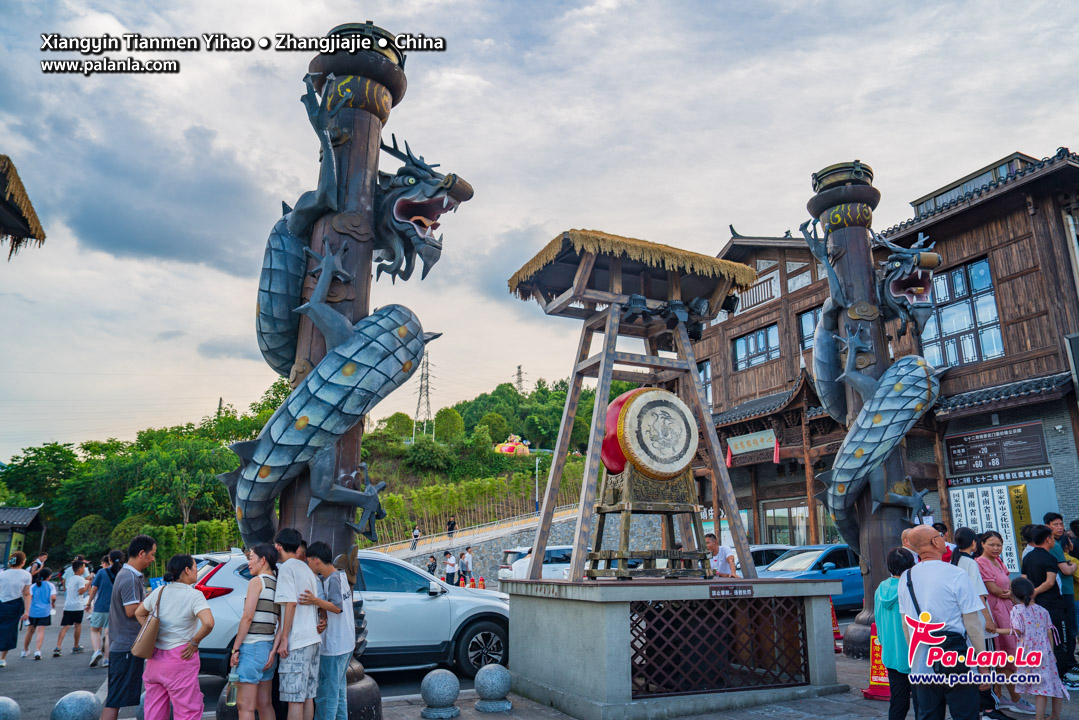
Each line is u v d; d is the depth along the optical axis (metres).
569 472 40.59
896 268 8.57
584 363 7.25
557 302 7.16
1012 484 12.35
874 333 8.48
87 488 41.72
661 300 7.64
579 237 6.51
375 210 5.56
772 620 6.09
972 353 13.45
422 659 7.57
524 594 6.49
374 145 5.65
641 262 7.34
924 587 3.77
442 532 34.94
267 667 4.05
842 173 8.84
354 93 5.57
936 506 13.37
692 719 5.25
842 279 8.72
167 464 38.56
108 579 9.41
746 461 17.02
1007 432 12.52
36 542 40.97
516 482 39.56
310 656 4.10
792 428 15.59
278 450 4.72
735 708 5.53
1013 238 12.93
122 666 4.85
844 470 7.92
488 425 63.09
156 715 3.98
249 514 4.92
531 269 7.25
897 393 7.79
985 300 13.34
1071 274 12.17
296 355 5.46
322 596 4.35
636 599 5.37
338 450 5.03
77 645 10.78
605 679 5.18
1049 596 5.83
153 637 3.98
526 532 28.81
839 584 6.32
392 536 33.41
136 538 5.18
